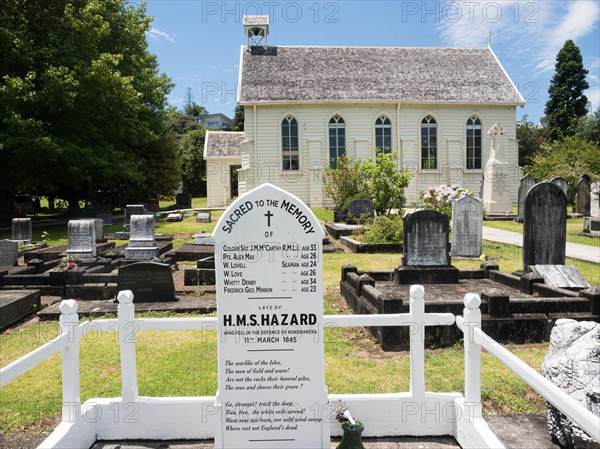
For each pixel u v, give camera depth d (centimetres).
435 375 540
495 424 421
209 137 3809
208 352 627
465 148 3125
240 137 3828
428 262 1004
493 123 3128
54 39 2378
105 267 1145
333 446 402
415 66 3303
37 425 448
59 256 1420
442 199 1748
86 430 405
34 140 2233
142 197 3612
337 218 2188
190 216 2961
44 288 958
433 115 3088
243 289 389
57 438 367
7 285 980
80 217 3095
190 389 506
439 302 668
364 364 579
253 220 388
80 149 2502
